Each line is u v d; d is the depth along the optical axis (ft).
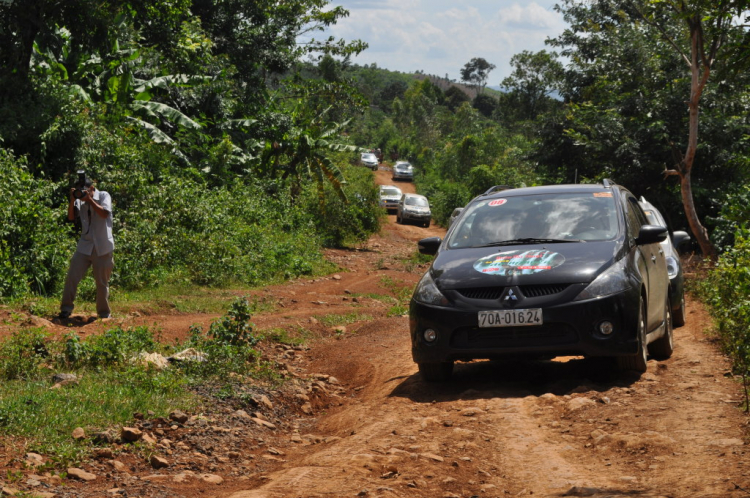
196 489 12.45
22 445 13.29
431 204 155.02
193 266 45.09
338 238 89.61
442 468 13.29
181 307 33.88
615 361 20.16
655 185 79.77
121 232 41.93
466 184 164.66
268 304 38.99
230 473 13.82
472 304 19.47
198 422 16.60
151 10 63.52
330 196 91.56
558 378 21.31
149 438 14.93
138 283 38.06
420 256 76.95
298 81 119.44
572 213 22.47
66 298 27.35
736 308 19.76
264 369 22.56
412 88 428.97
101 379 18.33
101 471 12.98
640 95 80.07
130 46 70.23
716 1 32.58
